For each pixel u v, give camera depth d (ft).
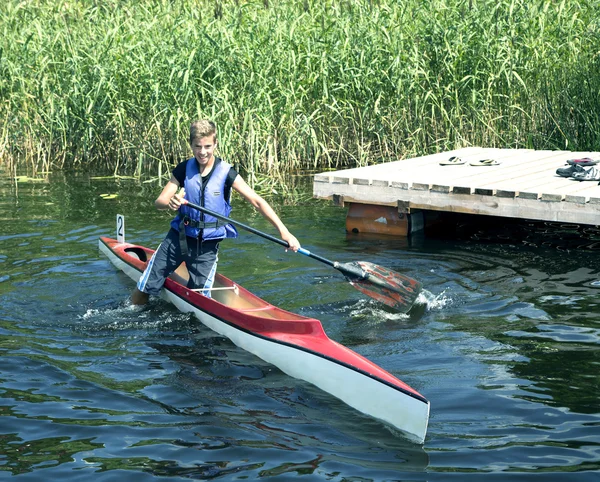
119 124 33.94
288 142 32.71
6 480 11.00
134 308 18.02
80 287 19.43
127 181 32.45
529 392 13.44
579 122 32.58
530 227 25.50
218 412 13.01
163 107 33.14
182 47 33.83
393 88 33.09
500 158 29.25
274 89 32.48
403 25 33.99
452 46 32.30
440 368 14.53
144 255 21.26
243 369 14.79
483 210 23.66
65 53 35.55
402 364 14.78
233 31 34.06
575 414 12.61
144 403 13.32
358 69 32.32
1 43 36.58
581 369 14.29
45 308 17.97
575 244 23.21
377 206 25.40
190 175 17.15
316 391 13.87
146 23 35.76
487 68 32.48
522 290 18.93
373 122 33.71
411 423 12.25
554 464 11.19
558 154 29.66
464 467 11.19
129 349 15.69
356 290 19.22
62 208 27.81
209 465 11.35
